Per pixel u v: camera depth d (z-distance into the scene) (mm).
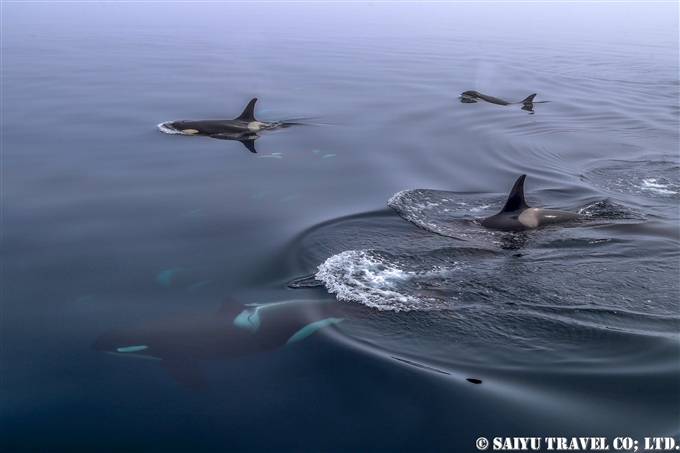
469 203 14461
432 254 11406
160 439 6520
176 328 8508
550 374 7797
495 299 9781
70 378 7555
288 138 20656
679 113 26844
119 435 6578
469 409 7062
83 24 76188
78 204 13875
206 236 12148
